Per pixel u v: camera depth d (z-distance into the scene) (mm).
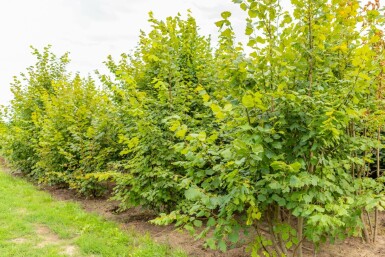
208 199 3047
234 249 4543
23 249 4715
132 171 5566
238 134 3092
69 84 9383
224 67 3184
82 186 7543
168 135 5332
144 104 5484
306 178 2939
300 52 3361
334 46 3631
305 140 3037
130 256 4461
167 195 5445
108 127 7391
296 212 3004
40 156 9211
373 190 4336
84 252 4656
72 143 7812
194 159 3213
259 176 3287
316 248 3801
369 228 5164
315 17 3410
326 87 3473
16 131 10430
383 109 4527
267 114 3176
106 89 8281
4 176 10703
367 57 3023
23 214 6418
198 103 5977
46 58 13250
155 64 6328
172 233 5305
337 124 3053
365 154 4535
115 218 6309
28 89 12141
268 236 4582
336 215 3092
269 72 3152
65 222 5875
